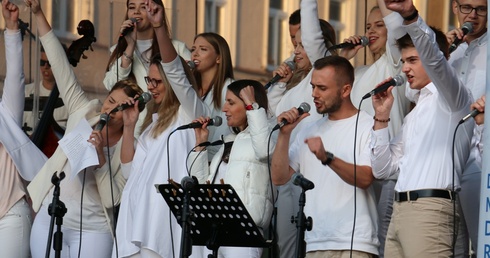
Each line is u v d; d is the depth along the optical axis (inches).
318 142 435.5
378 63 506.6
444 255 419.5
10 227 510.6
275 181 454.3
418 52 409.7
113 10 632.4
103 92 609.9
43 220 501.7
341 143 448.8
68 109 523.5
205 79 525.0
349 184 441.7
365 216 442.9
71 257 500.4
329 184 447.5
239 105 477.4
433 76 414.3
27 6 574.6
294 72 538.0
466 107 424.5
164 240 479.2
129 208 485.7
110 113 495.8
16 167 515.5
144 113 534.3
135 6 563.5
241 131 480.4
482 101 404.5
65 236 500.4
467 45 481.4
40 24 529.7
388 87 435.5
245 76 734.5
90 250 499.8
